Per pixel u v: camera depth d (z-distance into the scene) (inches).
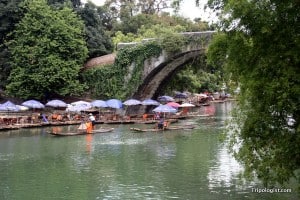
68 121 1974.7
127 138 1549.0
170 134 1648.6
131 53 2218.3
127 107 2250.2
